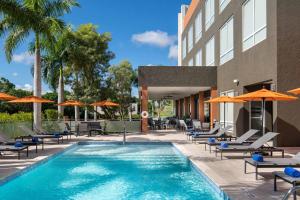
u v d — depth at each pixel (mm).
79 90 36156
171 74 24750
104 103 24031
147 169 11211
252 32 17766
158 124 29234
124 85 46094
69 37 28766
